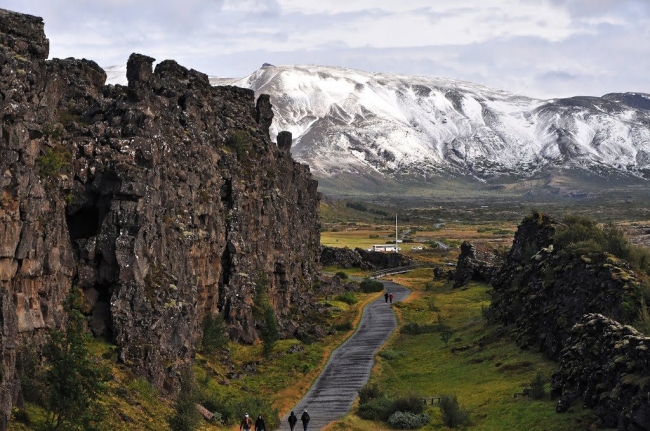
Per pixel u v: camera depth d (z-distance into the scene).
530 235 162.38
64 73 91.31
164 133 97.00
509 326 131.88
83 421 63.97
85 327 79.19
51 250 75.81
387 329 155.25
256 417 90.88
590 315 91.94
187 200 103.50
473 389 104.00
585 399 81.44
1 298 63.22
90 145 85.56
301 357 125.69
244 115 144.00
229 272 122.88
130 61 97.44
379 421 96.56
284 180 163.88
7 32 72.94
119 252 83.88
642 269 106.56
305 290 179.75
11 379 62.59
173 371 87.31
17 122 69.06
